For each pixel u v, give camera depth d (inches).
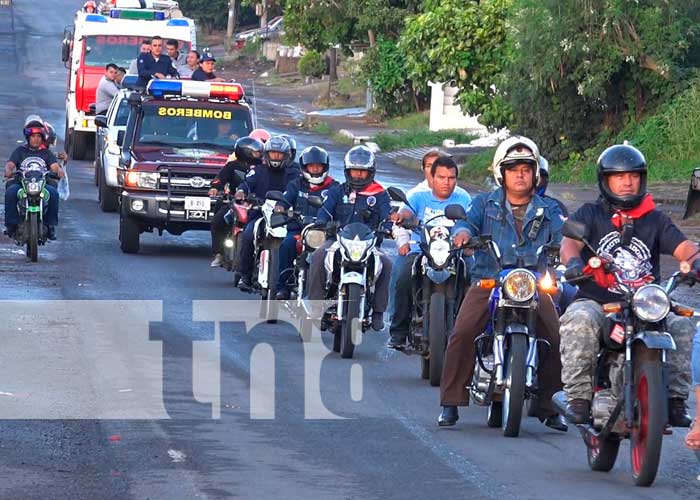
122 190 1988.2
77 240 2086.6
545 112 3617.1
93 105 3211.1
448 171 1164.5
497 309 917.2
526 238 936.9
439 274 1080.8
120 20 3496.6
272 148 1505.9
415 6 5334.6
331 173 3417.8
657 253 838.5
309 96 6943.9
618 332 797.9
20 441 879.1
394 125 5344.5
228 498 761.0
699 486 808.9
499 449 899.4
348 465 844.6
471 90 3838.6
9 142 3878.0
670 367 808.3
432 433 942.4
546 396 936.9
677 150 3319.4
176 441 892.6
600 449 836.0
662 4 3299.7
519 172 934.4
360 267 1216.8
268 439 908.0
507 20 3516.2
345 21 5570.9
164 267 1829.5
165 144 2082.9
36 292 1546.5
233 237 1648.6
